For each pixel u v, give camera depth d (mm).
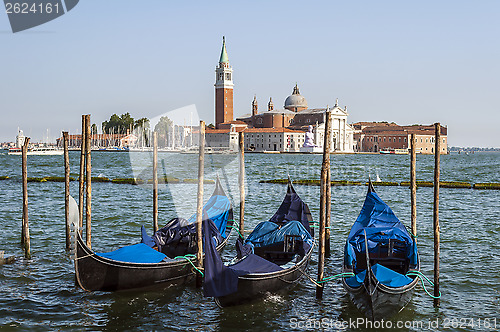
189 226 18156
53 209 35406
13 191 47562
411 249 17078
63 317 14594
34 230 26766
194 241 18094
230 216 23234
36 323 14133
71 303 15617
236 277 14648
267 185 55125
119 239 25109
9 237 24812
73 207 19672
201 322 14453
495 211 36281
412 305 15727
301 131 193125
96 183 55625
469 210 36875
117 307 15391
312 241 19375
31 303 15531
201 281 17031
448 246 23656
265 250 18766
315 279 18359
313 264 20391
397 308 14828
